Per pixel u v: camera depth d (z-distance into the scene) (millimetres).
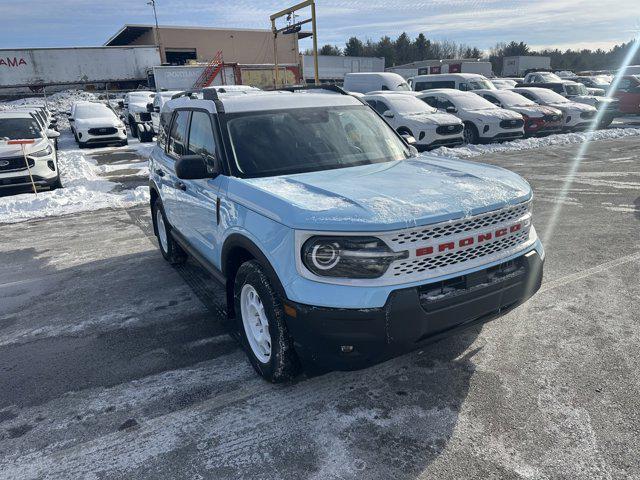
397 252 2557
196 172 3488
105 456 2650
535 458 2461
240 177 3465
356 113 4422
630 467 2371
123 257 6195
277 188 3086
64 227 7801
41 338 4094
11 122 11125
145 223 7844
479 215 2748
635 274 4773
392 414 2863
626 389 2977
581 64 101000
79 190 10117
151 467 2551
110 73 39625
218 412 2975
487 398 2959
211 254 3910
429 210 2625
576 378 3107
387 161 3939
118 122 18438
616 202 7746
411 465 2463
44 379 3459
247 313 3357
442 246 2664
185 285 5133
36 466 2602
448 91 16516
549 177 10047
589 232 6211
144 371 3496
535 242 3215
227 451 2637
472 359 3393
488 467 2420
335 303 2539
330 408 2953
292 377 3066
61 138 22172
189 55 57062
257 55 59594
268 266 2857
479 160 12602
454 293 2697
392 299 2535
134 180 11602
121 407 3080
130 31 56312
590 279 4691
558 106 17438
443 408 2891
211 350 3756
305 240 2627
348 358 2615
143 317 4395
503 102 17000
